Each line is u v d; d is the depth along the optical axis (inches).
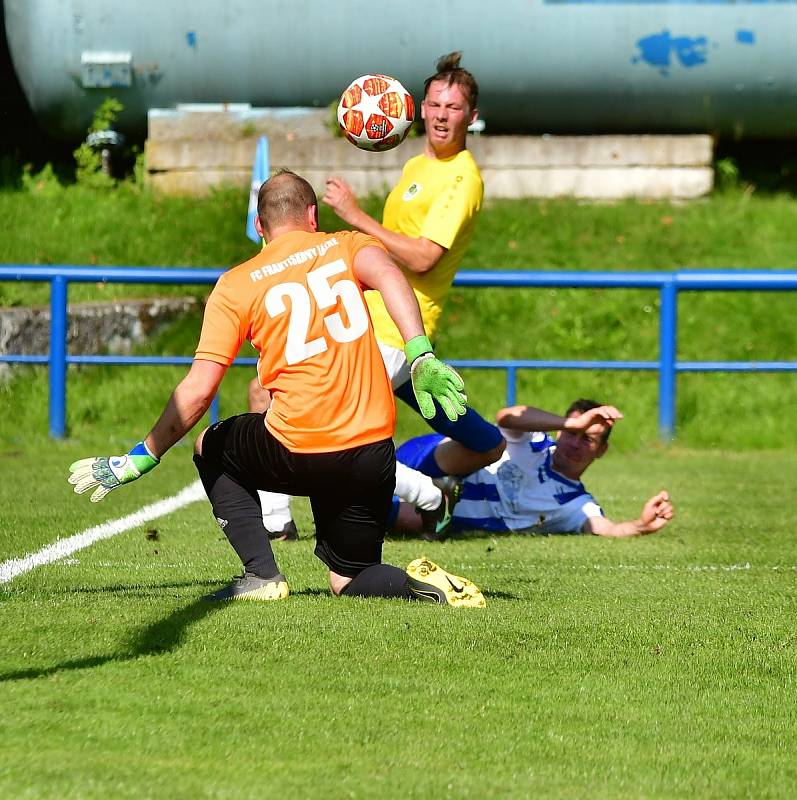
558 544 830.5
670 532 892.6
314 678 445.1
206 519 919.0
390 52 2101.4
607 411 871.1
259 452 562.9
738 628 548.4
